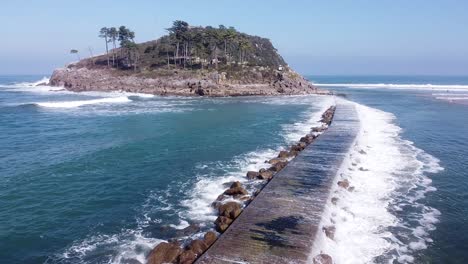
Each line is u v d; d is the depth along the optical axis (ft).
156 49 372.17
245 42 333.42
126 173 69.10
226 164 74.74
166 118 141.59
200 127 120.16
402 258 39.45
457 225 47.62
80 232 45.93
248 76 295.07
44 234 45.44
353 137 91.56
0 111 154.10
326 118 134.92
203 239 41.98
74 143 93.66
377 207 52.29
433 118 143.33
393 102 216.13
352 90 360.48
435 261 39.24
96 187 61.67
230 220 46.01
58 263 39.04
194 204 54.13
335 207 50.06
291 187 54.95
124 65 346.13
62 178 65.98
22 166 72.79
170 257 37.76
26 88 321.11
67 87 309.42
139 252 40.68
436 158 79.77
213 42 324.39
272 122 132.98
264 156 81.35
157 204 54.44
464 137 103.76
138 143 93.50
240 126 123.03
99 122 129.70
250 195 54.95
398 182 63.21
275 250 37.04
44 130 112.47
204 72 289.94
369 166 72.02
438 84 542.57
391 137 102.32
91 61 372.99
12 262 39.42
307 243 38.34
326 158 70.95
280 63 455.63
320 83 597.11
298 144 86.58
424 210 51.96
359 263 37.99
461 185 62.44
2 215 50.55
